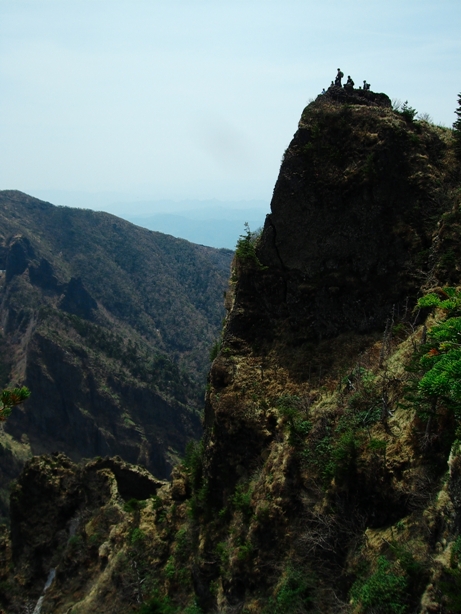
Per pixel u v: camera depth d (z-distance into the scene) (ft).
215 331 600.39
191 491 81.05
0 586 98.73
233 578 56.08
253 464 64.69
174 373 398.42
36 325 396.37
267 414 65.05
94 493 102.89
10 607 95.66
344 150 73.77
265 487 57.82
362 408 53.93
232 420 67.26
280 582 50.37
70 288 573.74
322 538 48.44
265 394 67.31
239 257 76.74
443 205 67.67
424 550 38.73
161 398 357.61
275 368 69.51
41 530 102.78
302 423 58.59
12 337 472.85
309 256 72.84
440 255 62.80
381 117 73.77
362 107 75.61
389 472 45.68
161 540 77.10
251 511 58.65
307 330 70.74
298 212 73.82
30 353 362.33
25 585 97.66
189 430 353.72
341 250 71.36
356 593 41.88
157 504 84.02
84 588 87.40
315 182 73.41
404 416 48.96
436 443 43.68
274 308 73.82
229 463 67.51
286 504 54.49
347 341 67.51
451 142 74.64
